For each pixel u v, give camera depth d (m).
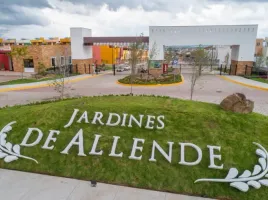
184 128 6.97
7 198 5.03
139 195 5.17
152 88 21.02
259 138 6.66
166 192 5.28
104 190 5.32
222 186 5.38
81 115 7.68
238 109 7.73
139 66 37.09
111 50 50.22
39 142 6.89
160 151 6.26
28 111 8.45
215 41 28.44
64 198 5.04
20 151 6.66
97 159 6.21
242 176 5.56
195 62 26.67
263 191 5.23
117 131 6.99
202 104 8.54
